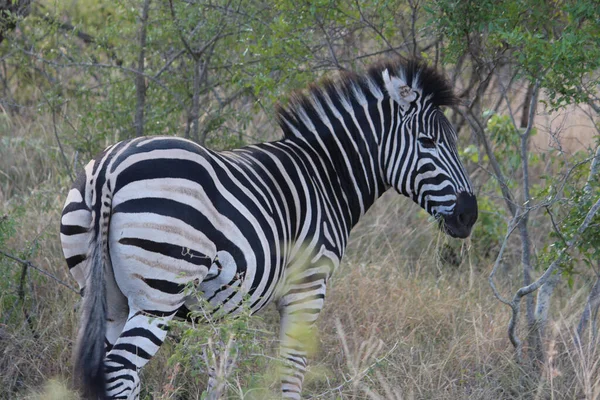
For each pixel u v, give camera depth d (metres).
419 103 7.63
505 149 12.01
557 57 7.73
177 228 5.88
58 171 11.92
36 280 8.93
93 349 5.70
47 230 9.86
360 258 11.16
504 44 9.62
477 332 8.87
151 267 5.87
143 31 10.84
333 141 7.60
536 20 9.01
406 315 9.47
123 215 5.83
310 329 7.28
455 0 8.58
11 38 12.23
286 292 7.17
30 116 14.12
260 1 10.87
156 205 5.84
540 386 7.54
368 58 11.71
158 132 10.80
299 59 9.87
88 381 5.66
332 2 9.55
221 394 6.36
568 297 10.72
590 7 8.06
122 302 6.34
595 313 8.73
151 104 11.30
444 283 10.55
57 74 13.23
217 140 10.90
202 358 6.40
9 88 15.03
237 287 6.21
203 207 6.05
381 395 7.82
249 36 9.82
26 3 12.80
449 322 9.50
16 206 9.61
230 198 6.31
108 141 11.34
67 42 11.84
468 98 10.91
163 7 10.82
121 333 5.98
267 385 7.58
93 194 5.99
